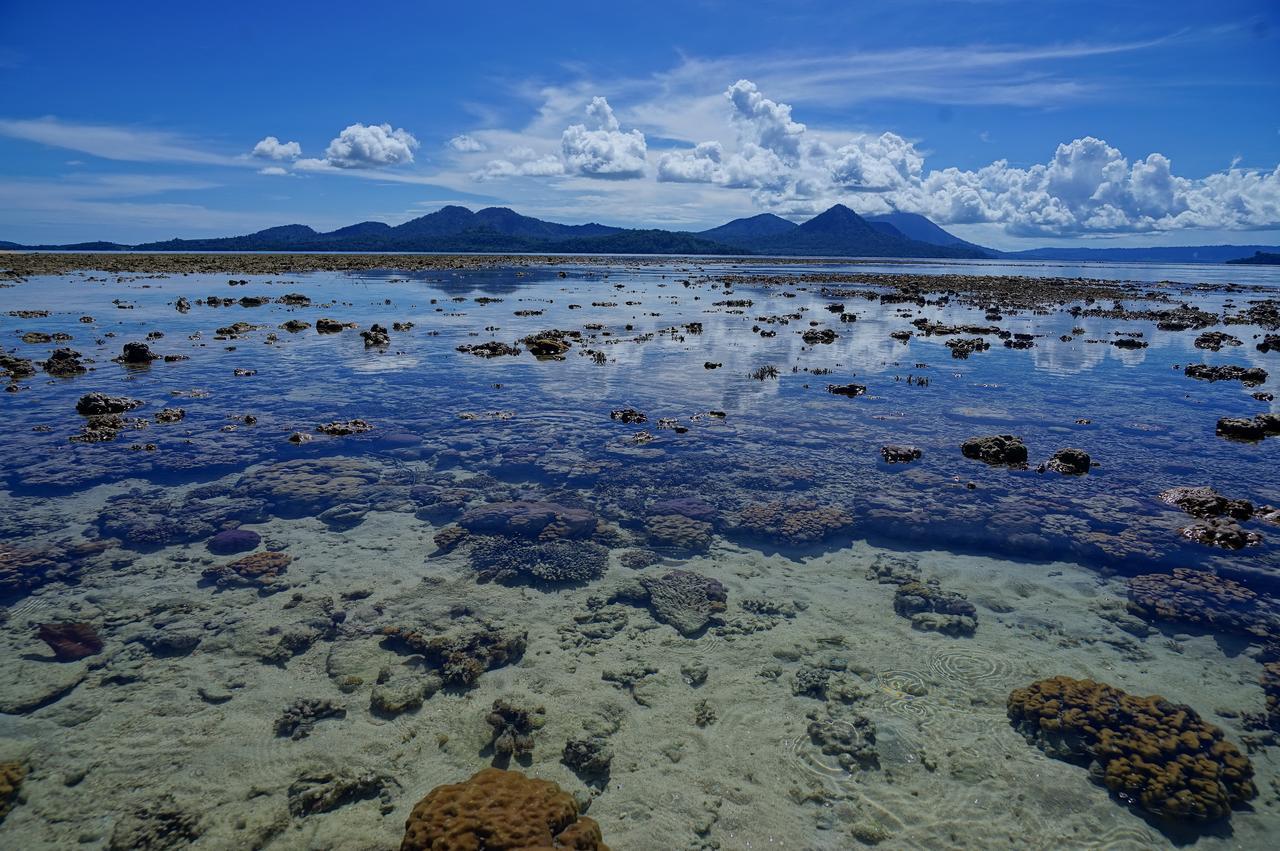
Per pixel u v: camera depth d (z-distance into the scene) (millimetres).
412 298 46094
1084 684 6434
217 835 4930
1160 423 15797
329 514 10414
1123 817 5148
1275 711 6254
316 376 20172
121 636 7258
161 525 9836
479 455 13141
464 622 7656
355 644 7188
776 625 7715
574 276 77125
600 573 8875
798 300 49000
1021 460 12930
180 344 25594
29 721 5984
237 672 6723
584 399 17594
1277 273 138500
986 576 8812
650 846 4910
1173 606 7941
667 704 6406
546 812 4746
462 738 5957
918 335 30438
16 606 7762
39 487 11172
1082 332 31703
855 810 5234
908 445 13961
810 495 11312
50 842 4844
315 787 5371
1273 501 11117
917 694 6527
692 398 17781
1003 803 5277
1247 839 4957
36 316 33125
